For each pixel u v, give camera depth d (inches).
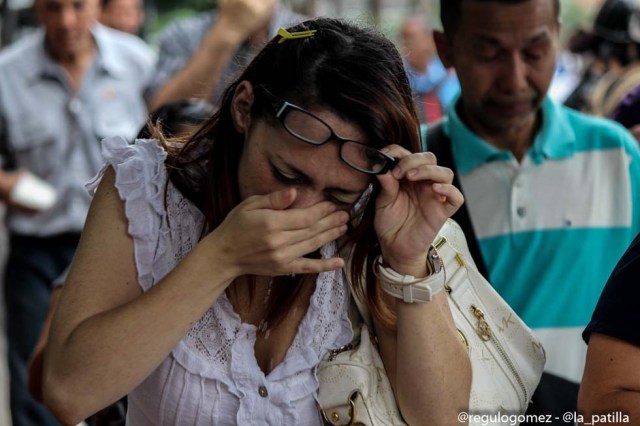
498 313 103.4
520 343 103.7
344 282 97.7
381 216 91.6
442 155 137.1
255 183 88.4
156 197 93.4
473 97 132.2
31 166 218.4
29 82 218.8
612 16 191.9
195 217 95.0
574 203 133.6
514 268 132.6
